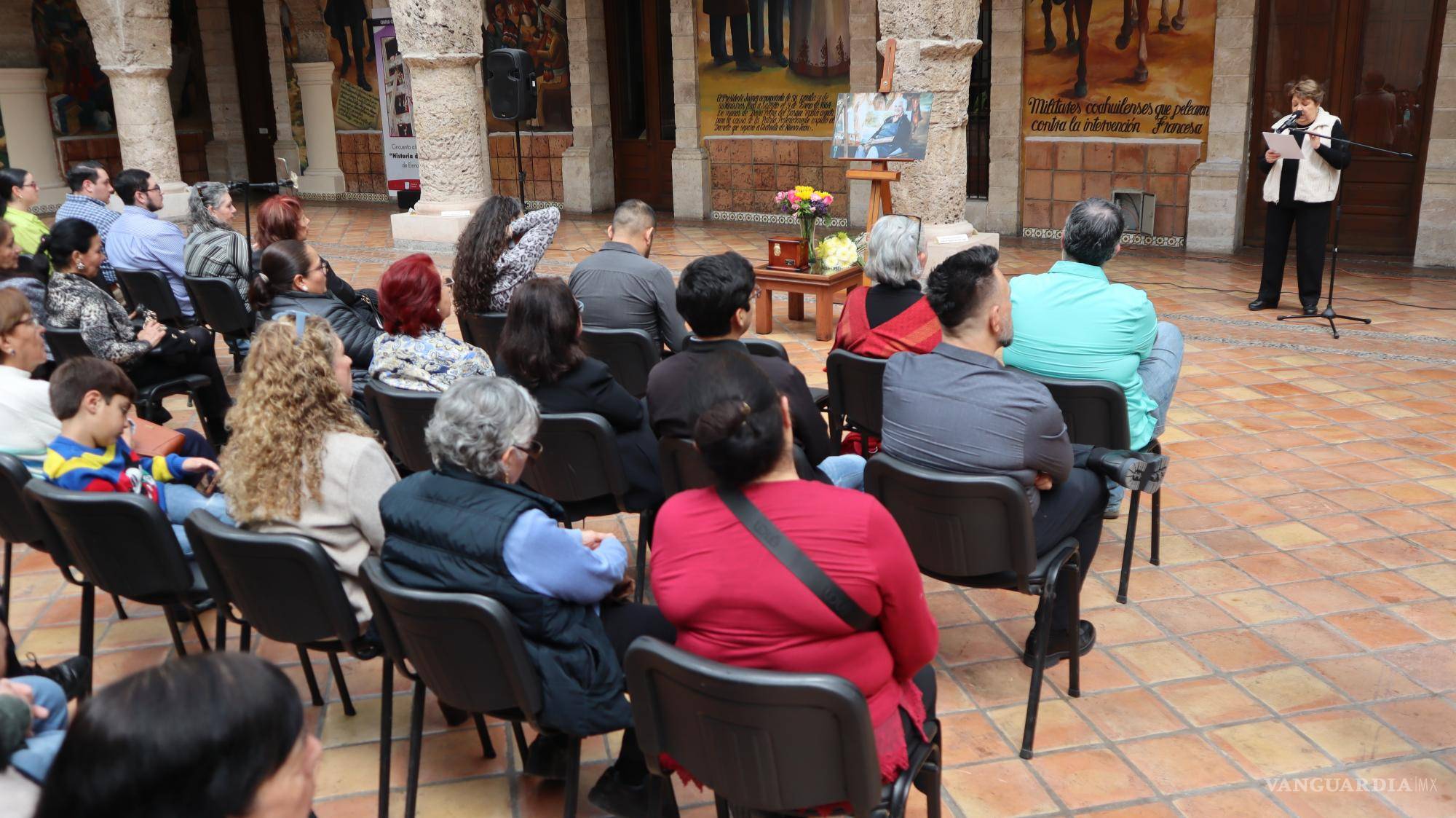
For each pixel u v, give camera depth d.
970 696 3.31
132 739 1.02
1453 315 7.94
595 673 2.46
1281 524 4.45
